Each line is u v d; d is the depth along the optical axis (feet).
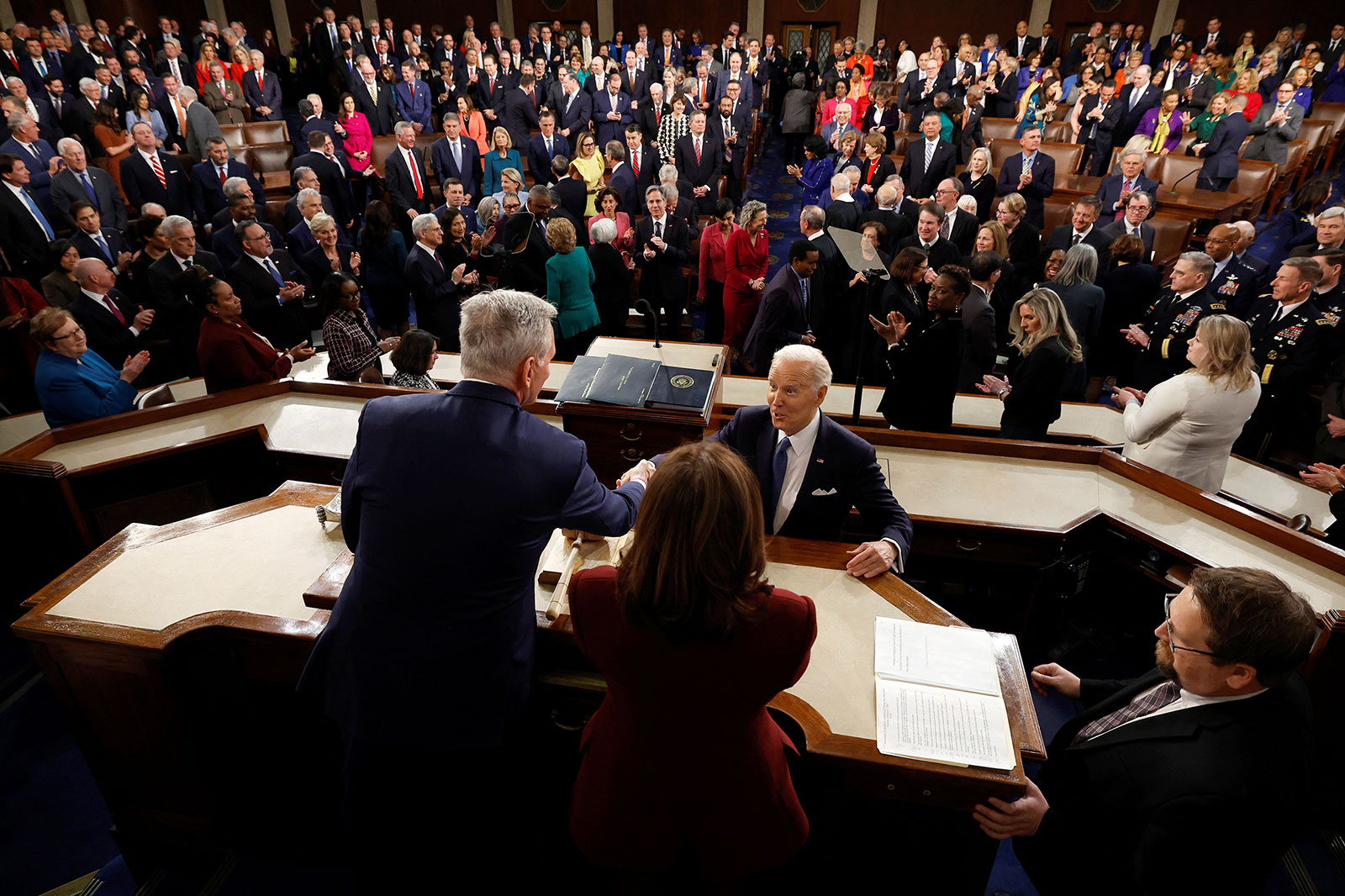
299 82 45.70
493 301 5.00
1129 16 48.62
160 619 6.49
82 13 45.60
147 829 7.67
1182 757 4.75
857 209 19.95
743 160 31.76
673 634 3.76
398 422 4.92
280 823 7.54
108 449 10.51
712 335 20.56
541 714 6.34
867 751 5.19
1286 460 14.07
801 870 6.18
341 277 12.75
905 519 7.43
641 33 43.98
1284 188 31.12
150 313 15.67
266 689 6.75
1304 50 40.14
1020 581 9.55
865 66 40.65
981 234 16.62
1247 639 4.55
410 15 53.47
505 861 6.76
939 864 5.84
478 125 31.53
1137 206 18.38
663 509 3.71
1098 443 12.84
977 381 14.25
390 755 5.38
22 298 16.40
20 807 8.64
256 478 11.55
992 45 41.04
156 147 23.21
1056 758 5.67
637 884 5.23
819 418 7.47
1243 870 4.60
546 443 4.96
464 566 4.84
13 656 10.74
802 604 3.99
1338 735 7.79
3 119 26.30
